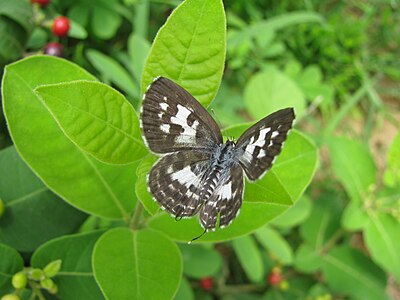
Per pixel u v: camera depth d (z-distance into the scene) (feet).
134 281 0.23
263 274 0.46
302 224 0.47
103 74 0.42
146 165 0.21
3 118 0.34
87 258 0.26
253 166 0.20
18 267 0.25
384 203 0.43
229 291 0.46
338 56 0.60
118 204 0.26
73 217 0.27
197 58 0.21
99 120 0.20
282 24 0.52
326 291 0.46
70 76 0.25
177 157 0.20
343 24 0.63
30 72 0.24
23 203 0.26
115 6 0.48
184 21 0.21
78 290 0.26
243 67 0.56
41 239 0.26
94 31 0.47
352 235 0.53
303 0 0.61
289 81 0.43
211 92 0.22
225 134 0.25
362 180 0.44
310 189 0.53
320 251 0.46
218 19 0.20
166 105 0.19
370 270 0.45
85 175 0.26
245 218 0.26
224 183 0.21
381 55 0.64
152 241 0.25
